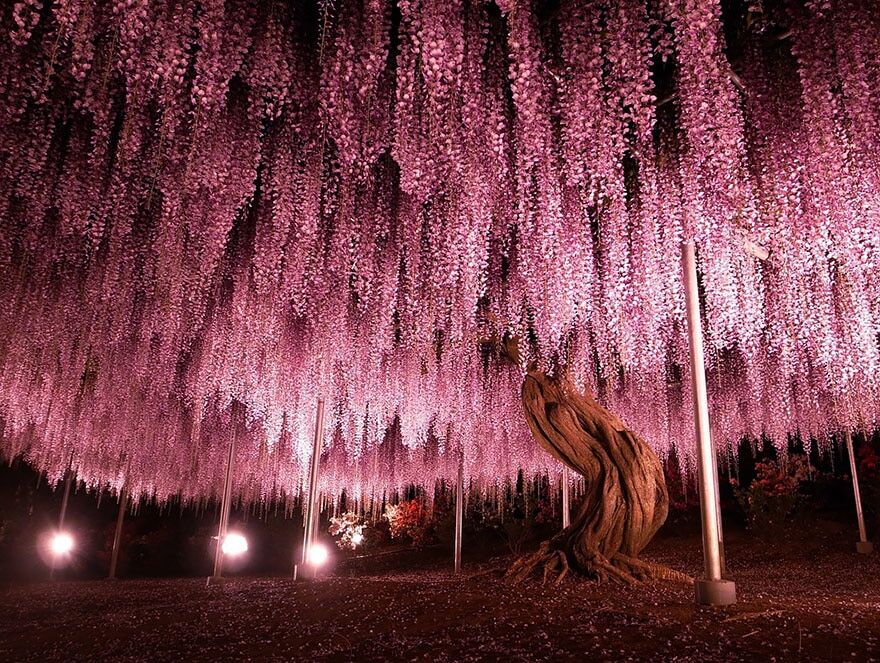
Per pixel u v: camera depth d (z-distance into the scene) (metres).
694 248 4.71
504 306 6.49
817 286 5.54
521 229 4.47
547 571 6.04
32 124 4.04
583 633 3.62
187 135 4.02
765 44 3.88
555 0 3.61
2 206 4.63
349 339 7.04
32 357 7.34
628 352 5.15
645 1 3.12
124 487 13.55
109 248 5.93
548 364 6.75
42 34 3.12
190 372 8.40
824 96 3.31
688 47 2.99
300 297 5.86
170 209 4.25
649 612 4.05
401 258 5.84
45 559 15.28
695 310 4.60
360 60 3.14
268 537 16.64
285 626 4.69
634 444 6.62
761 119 3.89
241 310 6.25
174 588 9.42
